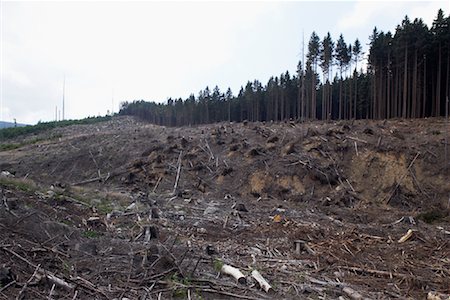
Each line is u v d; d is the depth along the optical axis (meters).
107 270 7.85
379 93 39.19
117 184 27.39
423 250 12.16
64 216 11.83
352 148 24.95
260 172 25.05
